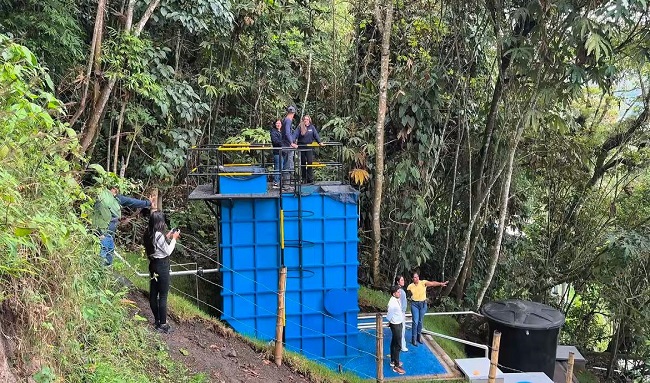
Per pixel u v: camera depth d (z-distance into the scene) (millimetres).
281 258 8141
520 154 11711
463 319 11422
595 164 12539
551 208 12891
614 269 11578
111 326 4938
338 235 8320
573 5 8414
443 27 10992
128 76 7273
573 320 13898
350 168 11445
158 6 8797
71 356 3951
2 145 3154
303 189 8359
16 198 2975
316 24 13383
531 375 7965
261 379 6133
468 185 11719
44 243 3207
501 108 10992
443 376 7891
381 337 7188
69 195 4031
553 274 12867
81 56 7465
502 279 12680
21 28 6910
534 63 9164
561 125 10156
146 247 5977
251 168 8250
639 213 11852
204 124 11234
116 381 4047
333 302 8305
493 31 10477
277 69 12000
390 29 10133
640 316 11570
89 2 8500
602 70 8781
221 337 6906
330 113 12930
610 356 13078
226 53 11023
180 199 10891
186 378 5293
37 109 3352
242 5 10312
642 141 11672
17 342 3271
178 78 10125
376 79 11453
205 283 9781
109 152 8672
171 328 6285
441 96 10828
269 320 8227
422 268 12328
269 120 12219
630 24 8289
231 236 8070
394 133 11359
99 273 4836
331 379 6984
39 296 3410
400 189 11383
